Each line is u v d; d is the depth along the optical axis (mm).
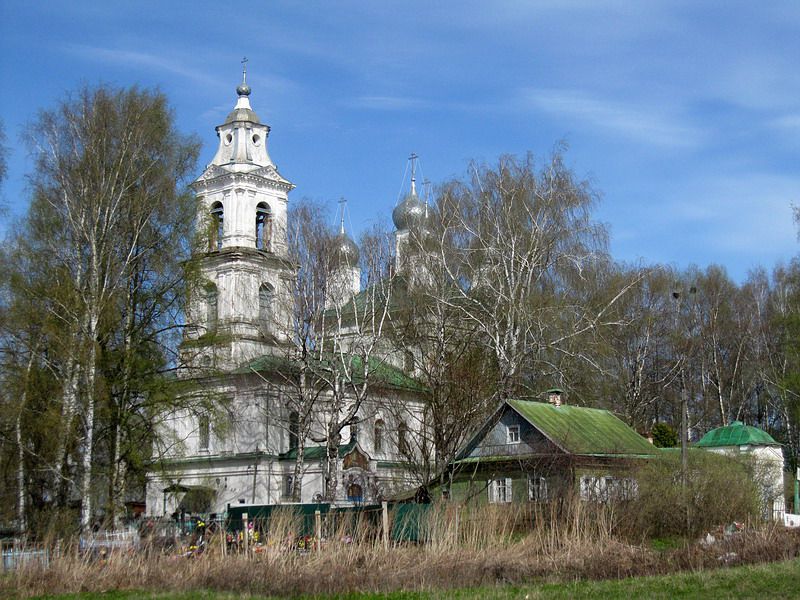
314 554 34531
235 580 31922
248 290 72562
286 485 73312
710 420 93938
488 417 57125
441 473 52688
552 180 60469
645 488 44000
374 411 71750
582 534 38125
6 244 46719
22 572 33125
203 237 50406
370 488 68938
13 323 45000
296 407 73938
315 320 64375
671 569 33156
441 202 62031
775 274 91375
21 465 44375
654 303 86812
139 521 47062
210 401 50094
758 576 30281
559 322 60156
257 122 76500
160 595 30594
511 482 54969
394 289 64188
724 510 44375
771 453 70938
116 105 48656
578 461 51812
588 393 72188
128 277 47844
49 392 45250
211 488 70688
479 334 59562
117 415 46250
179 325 49156
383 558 33812
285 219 73438
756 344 92062
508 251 59250
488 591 29422
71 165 47438
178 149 50312
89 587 32406
